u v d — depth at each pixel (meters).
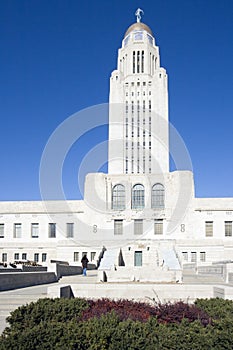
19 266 43.16
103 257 69.31
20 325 12.62
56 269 40.66
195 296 24.89
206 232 77.88
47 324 10.95
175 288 25.14
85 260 46.09
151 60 107.44
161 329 10.98
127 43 108.06
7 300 22.84
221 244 73.94
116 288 25.28
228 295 21.41
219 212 78.19
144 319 12.90
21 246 80.44
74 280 39.38
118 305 15.84
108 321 11.35
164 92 102.81
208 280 40.47
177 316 13.77
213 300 16.31
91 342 9.91
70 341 9.82
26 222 82.75
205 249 74.19
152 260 62.78
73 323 11.01
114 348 9.80
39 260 79.50
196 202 80.06
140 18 112.81
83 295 25.06
